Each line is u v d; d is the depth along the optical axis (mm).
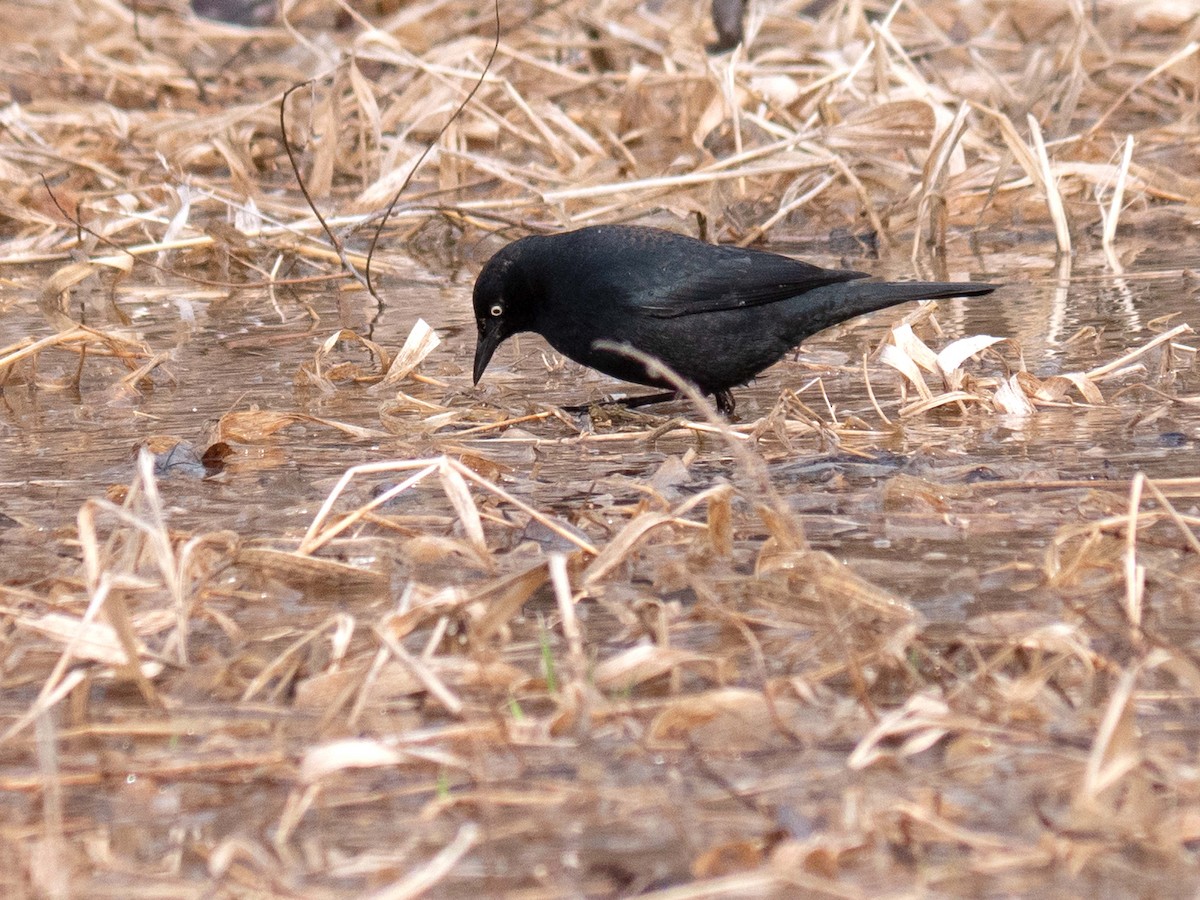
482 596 5848
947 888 4145
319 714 5375
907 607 5988
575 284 10195
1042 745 4941
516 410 10320
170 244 14664
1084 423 9250
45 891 4246
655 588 6570
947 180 15391
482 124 18172
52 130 19094
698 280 10016
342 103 18422
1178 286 13062
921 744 4887
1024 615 6004
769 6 22422
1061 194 16000
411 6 23969
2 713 5465
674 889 4113
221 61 22844
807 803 4617
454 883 4246
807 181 16625
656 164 17922
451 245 16688
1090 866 4246
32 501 8242
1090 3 22078
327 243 15844
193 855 4461
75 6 24219
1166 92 19875
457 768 4945
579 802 4684
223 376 11297
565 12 22547
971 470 8203
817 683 5461
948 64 21406
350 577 6824
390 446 9305
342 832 4566
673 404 10648
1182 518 6527
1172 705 5184
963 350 9969
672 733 5078
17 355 10891
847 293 10320
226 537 7023
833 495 7902
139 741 5223
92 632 5641
